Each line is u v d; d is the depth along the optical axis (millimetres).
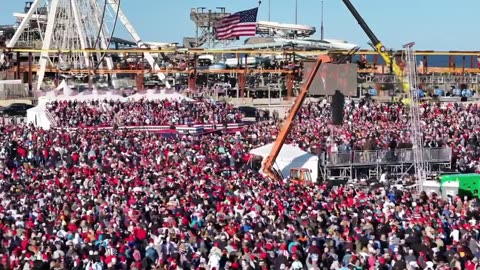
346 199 42812
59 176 49094
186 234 33156
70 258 29453
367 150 65688
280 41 143375
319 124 78812
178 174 50438
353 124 80500
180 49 122188
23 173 51750
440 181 54094
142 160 57906
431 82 109000
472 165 65062
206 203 40594
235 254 29797
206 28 150875
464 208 41500
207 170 53562
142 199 40812
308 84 64688
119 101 91562
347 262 29234
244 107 100625
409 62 64688
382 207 40250
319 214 37625
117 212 37562
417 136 64062
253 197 41969
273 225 35750
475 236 34469
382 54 97500
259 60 133250
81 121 83562
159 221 35844
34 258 29125
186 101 94688
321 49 133000
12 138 66688
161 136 73812
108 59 130000
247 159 62750
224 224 35531
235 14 102562
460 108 91562
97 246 30453
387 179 60094
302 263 29953
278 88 117875
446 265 28594
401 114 84812
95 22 133375
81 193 42719
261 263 28844
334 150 65688
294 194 44188
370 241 31453
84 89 103562
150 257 30266
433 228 34656
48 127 80625
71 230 33844
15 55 141125
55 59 146875
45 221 36281
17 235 32906
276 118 94062
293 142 70000
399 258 29172
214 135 77125
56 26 136250
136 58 138250
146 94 96750
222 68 124938
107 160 56781
